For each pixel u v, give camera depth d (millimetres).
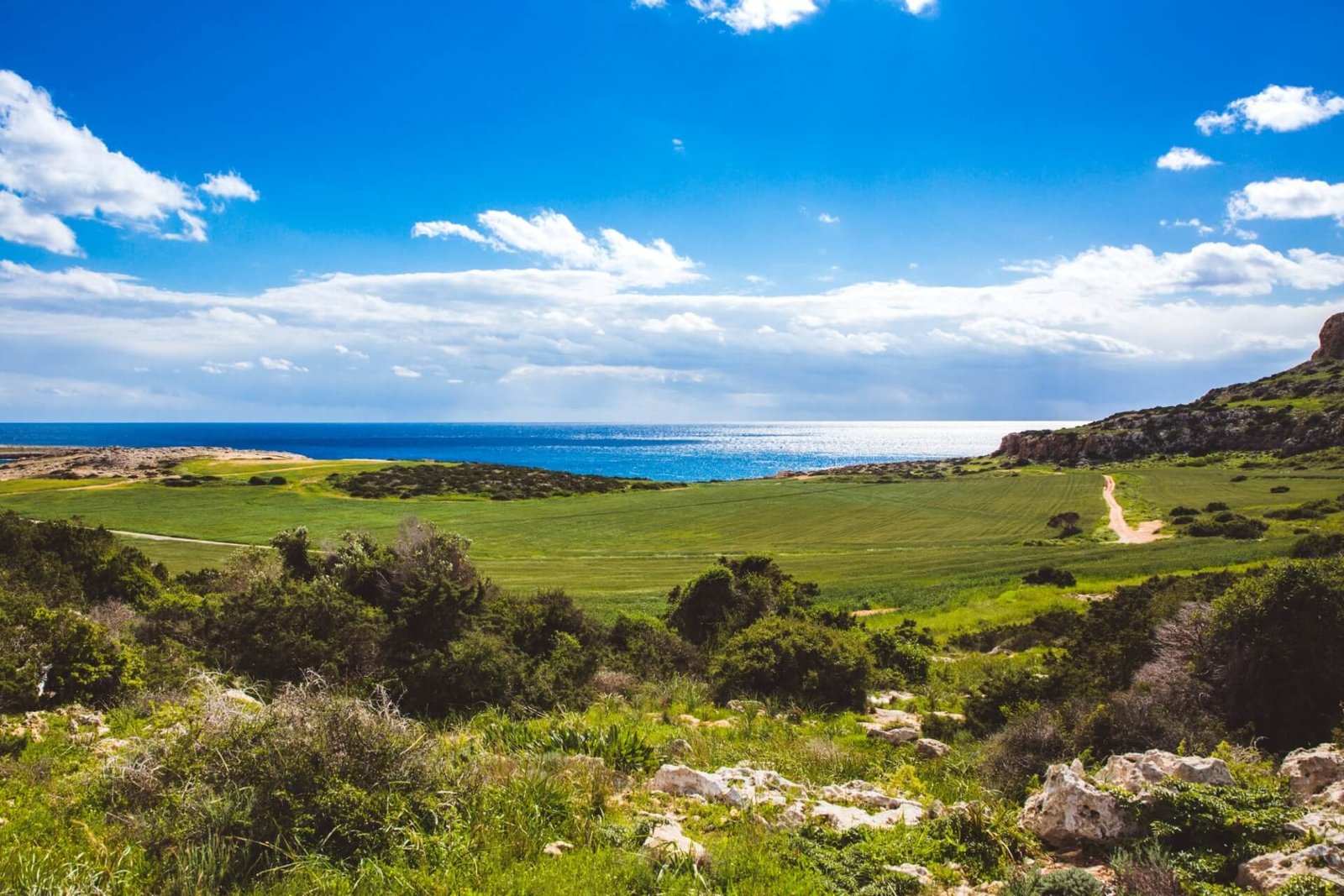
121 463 125250
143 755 8086
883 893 6145
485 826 6812
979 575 47906
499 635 18484
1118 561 49531
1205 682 11578
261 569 23328
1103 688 12805
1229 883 5898
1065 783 7195
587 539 73125
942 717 14992
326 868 6141
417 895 5820
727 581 29203
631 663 21031
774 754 11859
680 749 11695
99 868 6191
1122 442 142250
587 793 8039
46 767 8812
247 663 15070
